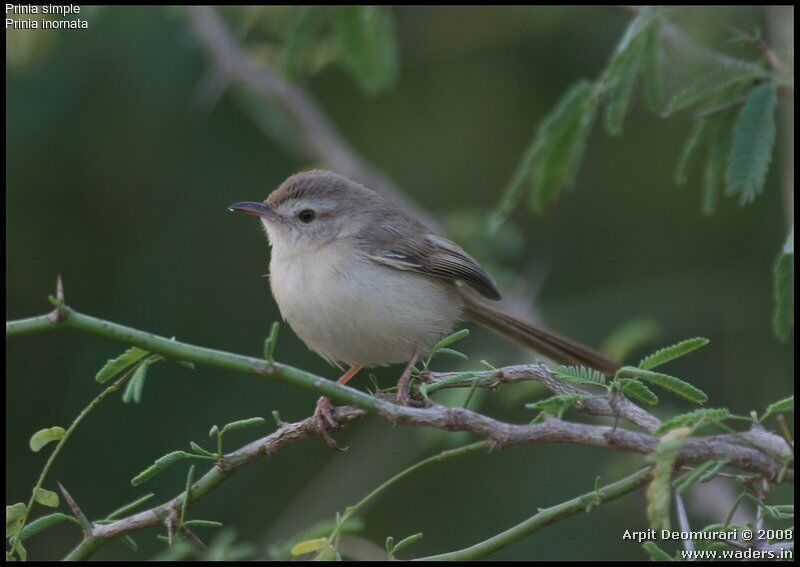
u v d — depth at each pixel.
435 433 10.37
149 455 12.07
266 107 12.34
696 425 4.75
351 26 9.86
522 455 12.32
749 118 6.98
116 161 13.06
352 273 8.93
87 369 12.43
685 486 4.93
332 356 9.30
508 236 11.97
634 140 14.02
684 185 13.80
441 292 9.47
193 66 13.04
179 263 13.06
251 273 13.16
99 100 12.88
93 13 12.23
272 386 12.48
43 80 12.58
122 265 12.98
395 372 12.97
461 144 14.11
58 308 4.76
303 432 5.74
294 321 9.16
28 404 12.27
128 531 5.49
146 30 12.94
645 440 5.09
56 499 5.44
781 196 13.15
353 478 12.33
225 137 13.37
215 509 12.23
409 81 14.16
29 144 12.45
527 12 13.47
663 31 8.22
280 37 12.73
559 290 13.77
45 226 12.79
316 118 12.16
